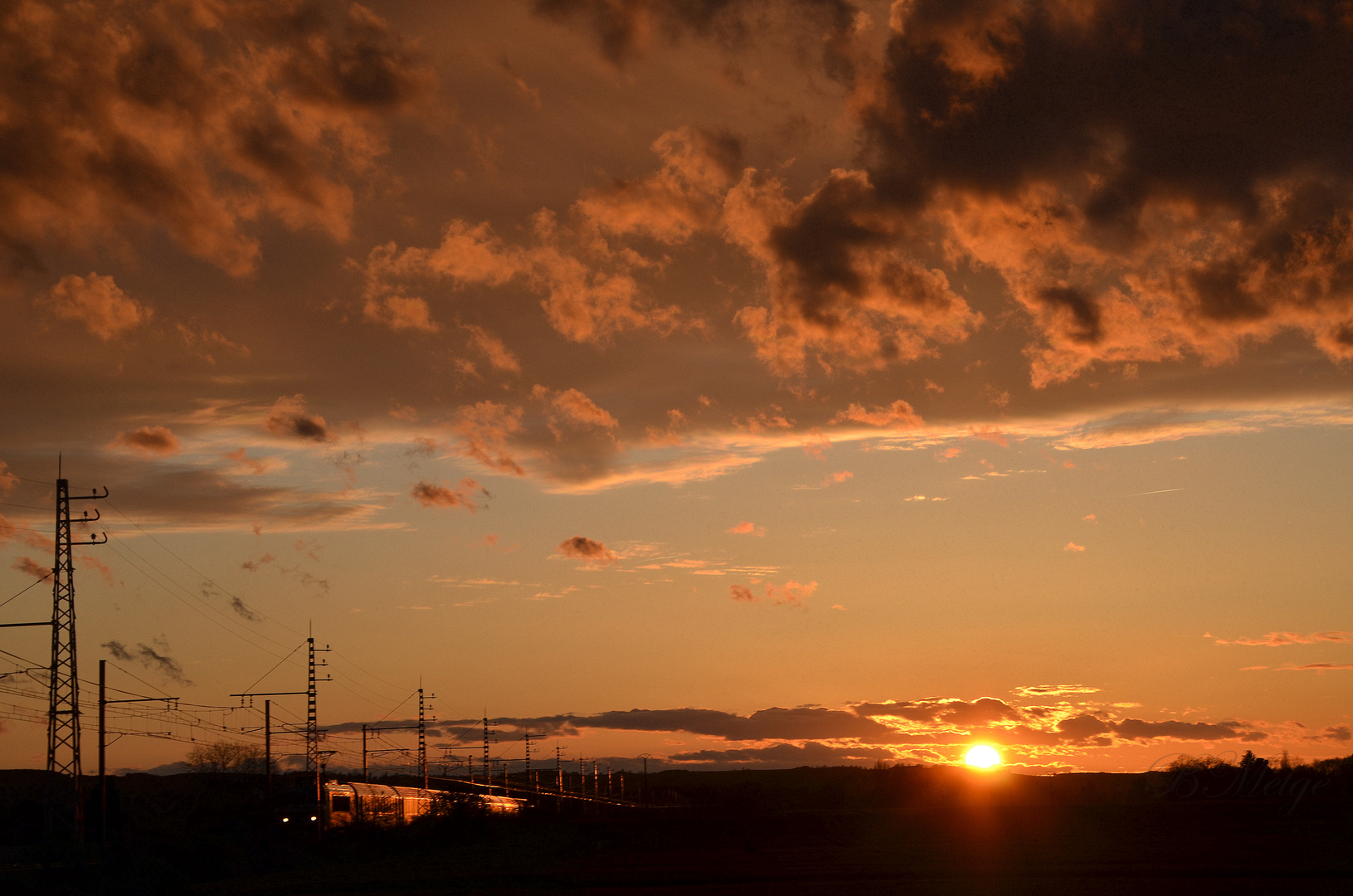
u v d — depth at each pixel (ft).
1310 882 180.86
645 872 229.04
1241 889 168.14
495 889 197.06
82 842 232.73
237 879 262.47
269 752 338.75
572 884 204.13
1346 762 483.10
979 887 177.37
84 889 216.54
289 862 303.07
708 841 355.56
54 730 230.68
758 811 574.15
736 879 207.92
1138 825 374.84
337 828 343.67
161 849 267.18
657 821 438.40
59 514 237.66
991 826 383.45
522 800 554.05
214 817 348.79
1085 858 243.40
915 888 178.29
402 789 392.68
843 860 253.03
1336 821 366.63
